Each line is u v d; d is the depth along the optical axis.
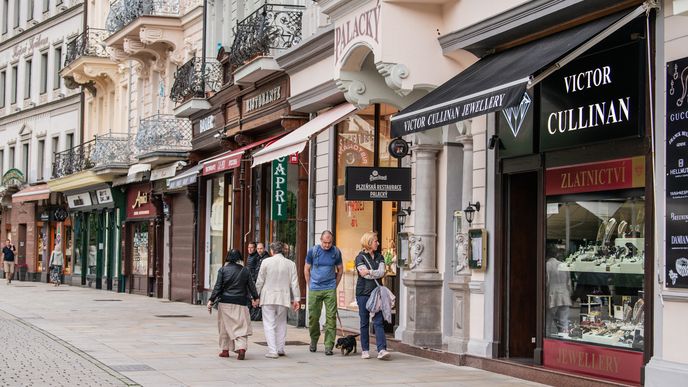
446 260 15.27
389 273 17.62
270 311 15.23
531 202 13.83
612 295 11.60
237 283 14.93
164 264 33.50
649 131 10.67
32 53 49.84
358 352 15.84
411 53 14.09
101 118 41.62
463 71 13.62
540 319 12.88
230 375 13.02
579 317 12.18
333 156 20.00
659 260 10.38
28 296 33.06
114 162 36.06
